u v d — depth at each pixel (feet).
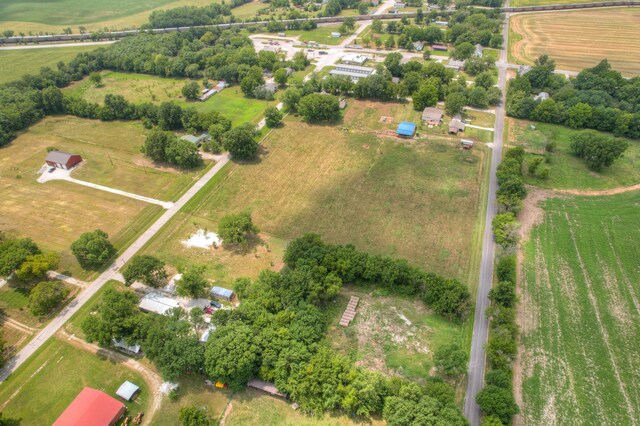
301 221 390.01
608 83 553.64
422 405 224.33
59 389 260.01
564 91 553.64
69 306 313.94
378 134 523.29
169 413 245.86
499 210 389.19
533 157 464.24
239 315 280.72
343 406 235.40
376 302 311.88
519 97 550.77
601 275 327.67
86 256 339.36
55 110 587.68
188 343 257.96
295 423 240.32
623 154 461.78
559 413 240.32
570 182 427.33
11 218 396.57
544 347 275.80
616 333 284.20
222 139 487.20
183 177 453.17
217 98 631.15
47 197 424.87
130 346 272.72
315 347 263.90
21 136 533.55
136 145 513.04
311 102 540.93
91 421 230.68
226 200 419.74
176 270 342.23
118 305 281.13
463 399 247.70
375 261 316.40
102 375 267.18
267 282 303.48
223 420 242.17
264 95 618.85
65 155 470.39
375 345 281.54
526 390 251.39
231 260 350.64
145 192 431.84
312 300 299.17
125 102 572.10
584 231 368.68
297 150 497.46
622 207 392.68
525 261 341.21
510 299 289.94
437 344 280.72
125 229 384.06
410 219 387.14
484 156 472.03
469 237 364.38
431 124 537.65
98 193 429.79
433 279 302.66
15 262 320.29
